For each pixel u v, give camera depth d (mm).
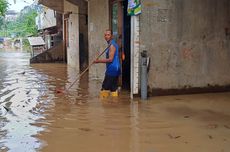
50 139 6637
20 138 6695
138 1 9930
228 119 7949
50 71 18938
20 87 12859
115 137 6727
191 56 10766
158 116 8219
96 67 14711
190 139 6574
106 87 10562
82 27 19094
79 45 19109
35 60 25625
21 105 9617
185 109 8898
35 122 7816
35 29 59969
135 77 10234
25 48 56625
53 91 11883
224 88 11242
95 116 8266
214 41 10992
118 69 10492
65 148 6168
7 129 7281
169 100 9984
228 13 11094
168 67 10555
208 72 11008
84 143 6410
